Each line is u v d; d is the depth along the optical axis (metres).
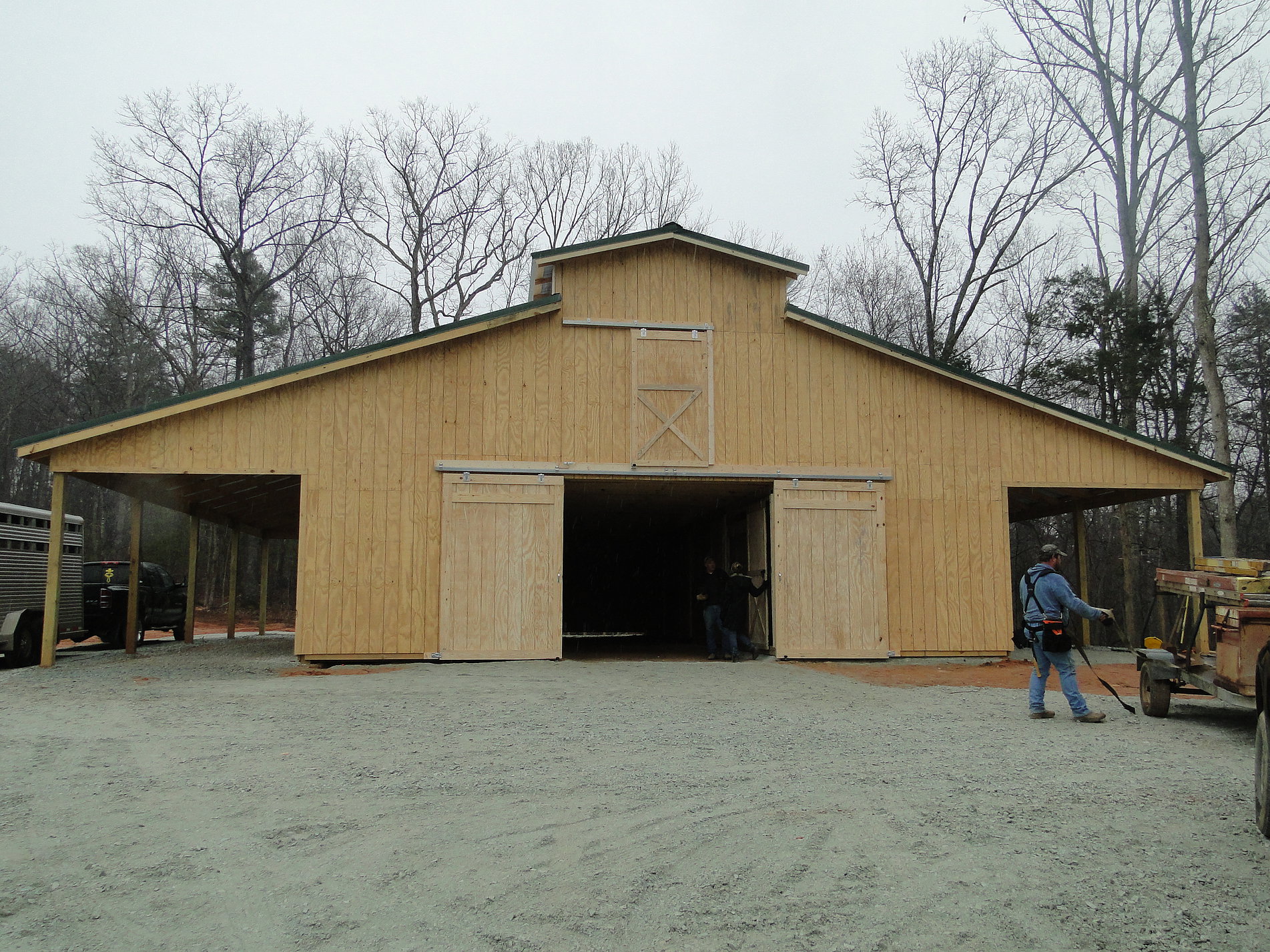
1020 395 15.64
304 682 12.01
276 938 4.00
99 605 17.88
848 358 15.61
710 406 15.12
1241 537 30.89
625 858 4.95
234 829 5.46
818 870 4.74
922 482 15.53
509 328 14.73
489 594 14.23
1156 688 9.65
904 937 3.96
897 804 5.99
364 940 3.96
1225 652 8.66
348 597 13.89
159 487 16.58
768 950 3.84
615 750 7.75
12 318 38.88
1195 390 26.75
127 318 36.53
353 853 5.04
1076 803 6.02
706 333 15.25
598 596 28.08
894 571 15.34
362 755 7.48
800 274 15.49
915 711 10.12
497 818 5.68
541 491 14.50
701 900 4.37
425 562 14.12
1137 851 5.02
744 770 7.01
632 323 15.06
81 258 37.97
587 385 14.84
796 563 15.13
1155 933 3.98
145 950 3.89
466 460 14.37
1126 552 25.59
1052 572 9.57
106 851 5.09
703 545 22.41
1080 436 15.88
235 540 22.58
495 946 3.90
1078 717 9.38
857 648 15.09
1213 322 21.98
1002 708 10.36
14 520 15.02
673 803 6.02
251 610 37.22
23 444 13.46
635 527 24.45
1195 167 22.22
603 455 14.73
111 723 9.00
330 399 14.15
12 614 14.73
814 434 15.36
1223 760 7.50
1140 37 25.83
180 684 11.89
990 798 6.16
